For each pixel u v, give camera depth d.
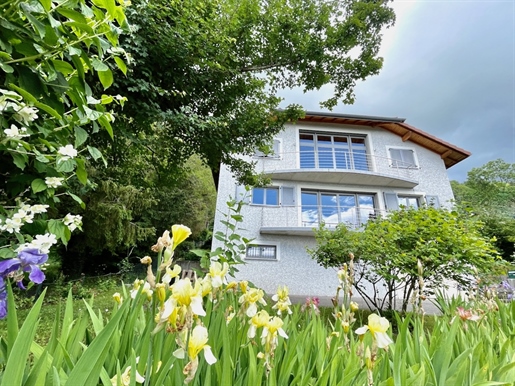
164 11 3.82
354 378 1.02
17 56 1.36
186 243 15.84
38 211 1.67
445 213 4.91
